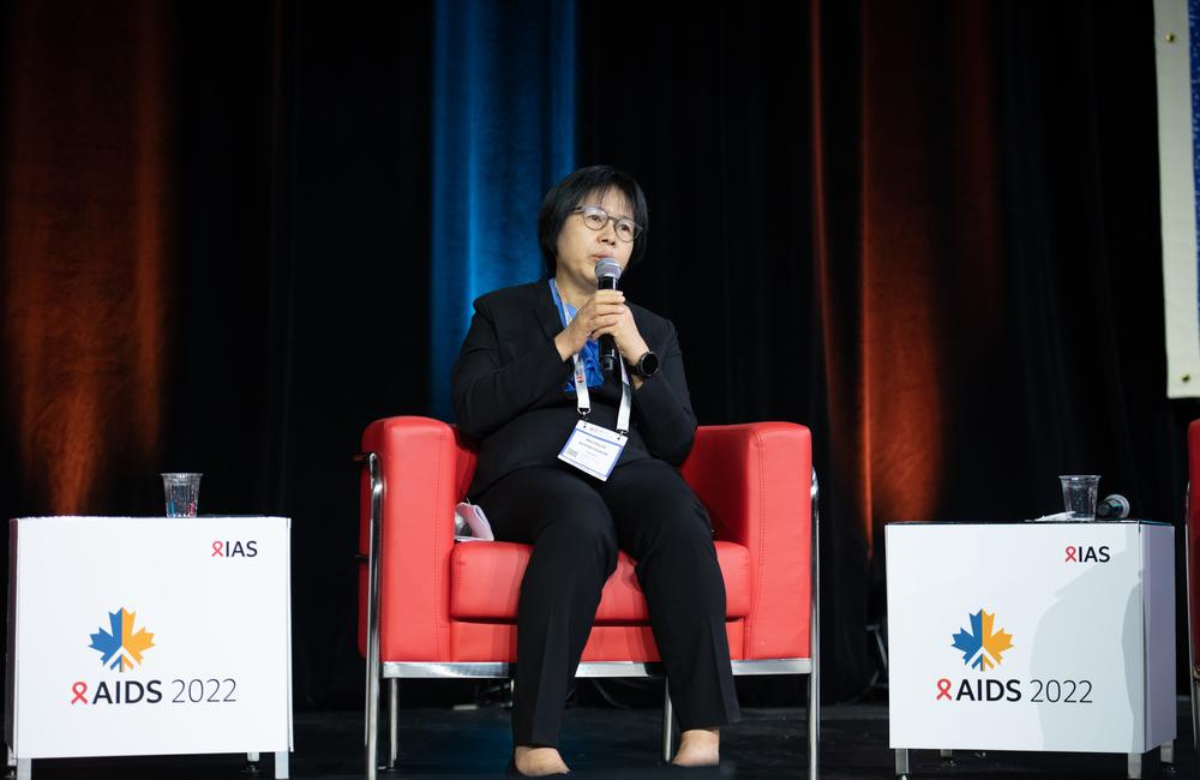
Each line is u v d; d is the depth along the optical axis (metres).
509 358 2.60
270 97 3.56
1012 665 2.43
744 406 3.76
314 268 3.60
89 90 3.54
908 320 4.00
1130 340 4.02
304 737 3.10
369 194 3.66
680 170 3.83
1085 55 3.98
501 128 3.80
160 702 2.25
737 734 3.18
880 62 4.06
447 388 3.68
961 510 3.94
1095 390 3.95
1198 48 4.03
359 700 3.52
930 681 2.46
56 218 3.50
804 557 2.42
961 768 2.67
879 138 4.04
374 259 3.64
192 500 2.45
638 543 2.31
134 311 3.52
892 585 2.48
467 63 3.76
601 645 2.32
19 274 3.46
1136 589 2.41
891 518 3.94
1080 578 2.42
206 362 3.53
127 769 2.63
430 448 2.30
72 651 2.22
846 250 3.90
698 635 2.21
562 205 2.65
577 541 2.21
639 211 2.69
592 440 2.48
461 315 3.70
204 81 3.58
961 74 4.05
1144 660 2.40
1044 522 2.45
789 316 3.79
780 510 2.42
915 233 4.02
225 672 2.29
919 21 4.07
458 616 2.26
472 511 2.42
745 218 3.81
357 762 2.74
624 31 3.87
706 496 2.58
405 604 2.26
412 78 3.71
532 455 2.50
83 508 3.46
